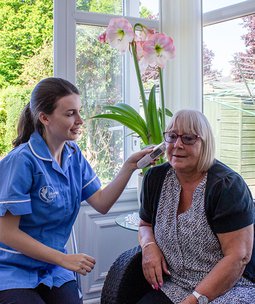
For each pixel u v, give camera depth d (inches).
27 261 52.6
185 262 53.2
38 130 56.9
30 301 48.1
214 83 91.0
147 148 63.8
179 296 52.2
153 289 56.4
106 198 63.5
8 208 49.7
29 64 84.9
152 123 76.5
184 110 55.1
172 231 53.9
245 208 49.9
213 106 91.6
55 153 57.6
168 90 96.7
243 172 84.5
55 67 85.1
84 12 87.4
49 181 54.1
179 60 96.2
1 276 50.4
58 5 84.1
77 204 59.8
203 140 52.9
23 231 52.7
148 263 55.0
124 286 55.1
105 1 91.6
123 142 95.8
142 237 58.9
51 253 50.3
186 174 54.4
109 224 90.0
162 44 71.7
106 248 90.0
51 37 86.1
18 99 84.4
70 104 54.0
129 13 94.3
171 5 95.4
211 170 53.8
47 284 52.6
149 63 73.3
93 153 92.0
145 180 60.0
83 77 89.5
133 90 96.3
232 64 86.4
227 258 49.0
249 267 54.2
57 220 55.5
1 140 83.4
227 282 48.5
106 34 71.6
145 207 59.8
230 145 87.4
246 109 83.4
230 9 85.4
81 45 88.7
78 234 86.9
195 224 52.0
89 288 87.9
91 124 91.5
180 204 55.2
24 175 51.5
